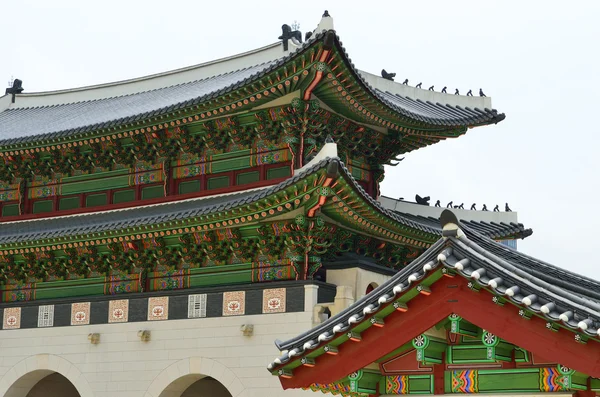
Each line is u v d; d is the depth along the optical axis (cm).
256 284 4250
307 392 4025
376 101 4353
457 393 2073
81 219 5097
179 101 4888
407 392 2131
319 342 2034
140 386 4488
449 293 1941
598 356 1780
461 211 5219
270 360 4141
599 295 2200
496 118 5169
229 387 4231
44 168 5350
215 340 4316
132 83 6047
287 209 4009
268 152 4569
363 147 4803
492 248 2370
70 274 4956
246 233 4300
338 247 4319
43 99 6488
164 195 4900
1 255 4978
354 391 2083
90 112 5688
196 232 4378
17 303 4975
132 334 4569
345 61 4038
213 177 4759
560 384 1955
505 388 2028
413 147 5088
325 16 4022
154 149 4928
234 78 5244
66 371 4731
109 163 5131
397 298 1959
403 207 5103
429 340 2006
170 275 4619
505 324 1877
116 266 4750
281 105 4359
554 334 1825
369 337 2025
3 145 5203
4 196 5538
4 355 4953
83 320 4738
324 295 4209
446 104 5256
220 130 4666
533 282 1906
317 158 3912
